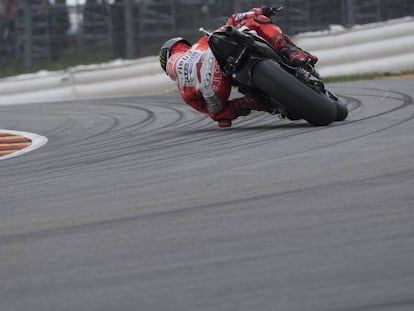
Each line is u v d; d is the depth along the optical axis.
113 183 20.88
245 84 27.20
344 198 16.75
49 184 21.77
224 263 13.05
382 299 10.92
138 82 60.66
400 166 19.44
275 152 23.09
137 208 17.58
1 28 69.00
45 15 66.94
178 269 12.94
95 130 35.22
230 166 21.53
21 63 67.94
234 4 62.66
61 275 13.16
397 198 16.36
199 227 15.45
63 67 66.25
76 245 14.96
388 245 13.27
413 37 54.47
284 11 60.81
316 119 26.97
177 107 42.84
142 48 64.69
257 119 32.88
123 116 40.47
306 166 20.44
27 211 18.44
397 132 24.86
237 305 11.12
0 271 13.71
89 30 66.56
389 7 60.31
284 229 14.78
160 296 11.72
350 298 11.05
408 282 11.48
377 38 55.16
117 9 65.62
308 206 16.34
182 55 30.50
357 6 60.78
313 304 10.94
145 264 13.37
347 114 28.94
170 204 17.66
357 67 55.38
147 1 64.69
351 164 20.20
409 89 39.97
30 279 13.09
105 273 13.06
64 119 41.72
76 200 19.12
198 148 25.75
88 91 61.53
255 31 27.75
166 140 28.88
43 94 62.16
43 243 15.34
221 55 27.39
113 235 15.45
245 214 16.14
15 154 29.28
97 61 65.69
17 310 11.63
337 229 14.48
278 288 11.66
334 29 59.00
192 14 64.94
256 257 13.22
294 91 26.31
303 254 13.16
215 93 29.00
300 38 56.34
